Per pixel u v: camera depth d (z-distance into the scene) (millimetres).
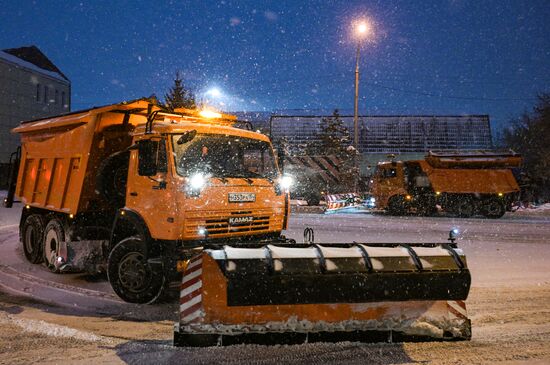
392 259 4633
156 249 6238
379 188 22656
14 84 40031
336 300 4469
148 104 7062
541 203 27938
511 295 6867
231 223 6402
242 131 7027
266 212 6895
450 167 21828
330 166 26547
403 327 4582
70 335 5047
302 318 4500
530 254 10734
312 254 4578
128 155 7184
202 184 6152
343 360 4340
